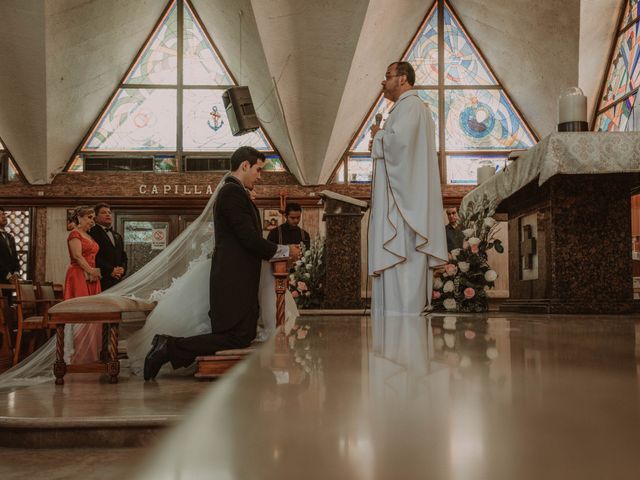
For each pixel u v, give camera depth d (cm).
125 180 1283
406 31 1254
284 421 26
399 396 34
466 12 1263
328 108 1205
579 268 395
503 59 1245
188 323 463
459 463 19
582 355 66
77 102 1241
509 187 434
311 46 1134
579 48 1094
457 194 1258
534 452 20
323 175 1284
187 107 1312
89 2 1112
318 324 219
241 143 1309
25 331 826
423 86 1293
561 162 362
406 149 347
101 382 420
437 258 350
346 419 27
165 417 273
